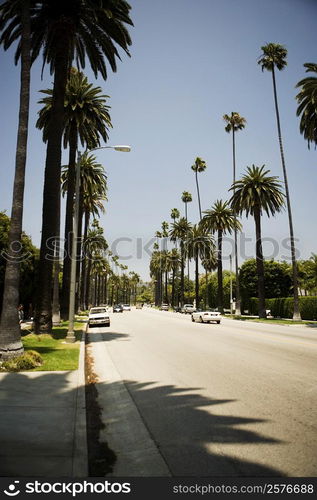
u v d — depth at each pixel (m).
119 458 4.36
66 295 28.52
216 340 16.58
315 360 10.67
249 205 41.00
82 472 3.92
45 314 16.62
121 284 166.50
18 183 11.57
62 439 4.80
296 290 36.88
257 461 4.13
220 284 53.22
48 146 17.34
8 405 6.30
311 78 29.75
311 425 5.26
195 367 9.83
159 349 13.81
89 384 8.41
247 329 23.66
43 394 7.04
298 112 31.97
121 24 18.55
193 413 5.89
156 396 7.05
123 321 34.25
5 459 4.20
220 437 4.85
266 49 42.50
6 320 10.52
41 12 17.88
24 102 12.09
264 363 10.26
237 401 6.50
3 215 23.88
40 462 4.14
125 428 5.37
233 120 55.19
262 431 5.04
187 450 4.47
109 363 10.97
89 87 27.39
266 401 6.47
